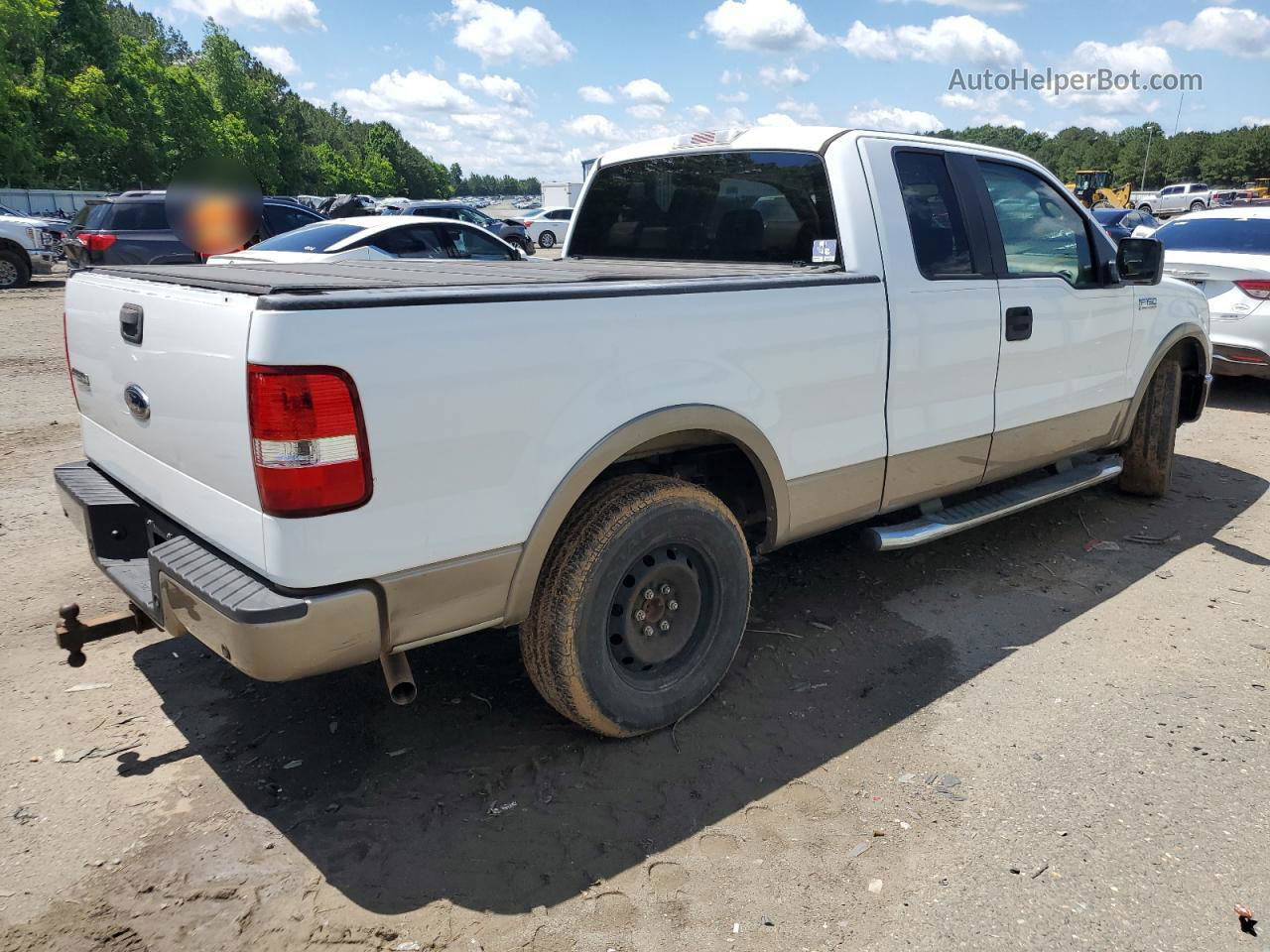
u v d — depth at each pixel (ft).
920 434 11.98
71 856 8.14
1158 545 15.72
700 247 13.53
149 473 9.19
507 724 10.32
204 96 196.65
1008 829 8.55
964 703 10.77
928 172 12.23
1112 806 8.85
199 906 7.58
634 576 9.43
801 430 10.53
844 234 11.31
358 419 7.18
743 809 8.89
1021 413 13.44
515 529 8.27
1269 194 180.86
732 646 10.51
